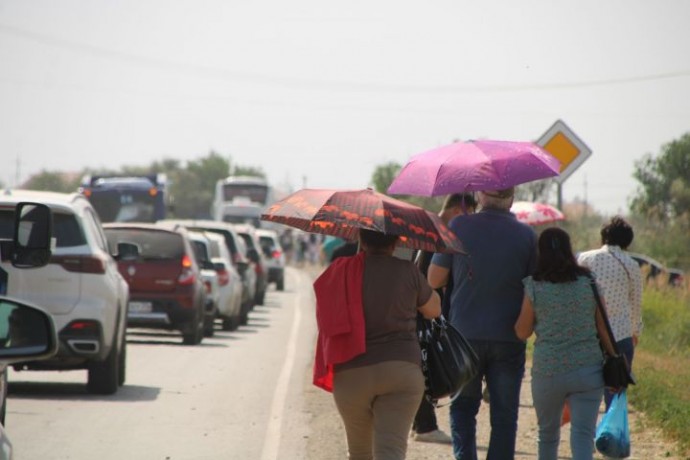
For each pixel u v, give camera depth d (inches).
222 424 1336.1
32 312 564.7
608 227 1087.6
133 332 2738.7
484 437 1261.1
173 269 2326.5
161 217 5433.1
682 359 2149.4
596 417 868.6
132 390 1603.1
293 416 1418.6
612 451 1015.6
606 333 869.2
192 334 2370.8
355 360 769.6
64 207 1477.6
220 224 3289.9
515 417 909.2
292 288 5821.9
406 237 760.3
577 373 857.5
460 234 911.0
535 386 872.3
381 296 772.0
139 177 5590.6
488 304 904.3
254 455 1144.8
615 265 1072.8
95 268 1475.1
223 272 2817.4
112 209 5403.5
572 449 865.5
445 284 929.5
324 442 1235.2
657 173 5059.1
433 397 837.8
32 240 980.6
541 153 968.9
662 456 1150.3
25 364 1501.0
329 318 770.2
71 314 1451.8
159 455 1123.9
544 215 1603.1
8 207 1435.8
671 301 2721.5
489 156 940.6
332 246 2498.8
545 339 866.1
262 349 2374.5
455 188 933.2
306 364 2073.1
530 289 869.2
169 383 1702.8
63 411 1380.4
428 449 1167.0
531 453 1162.6
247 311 3171.8
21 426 1262.3
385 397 775.1
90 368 1526.8
